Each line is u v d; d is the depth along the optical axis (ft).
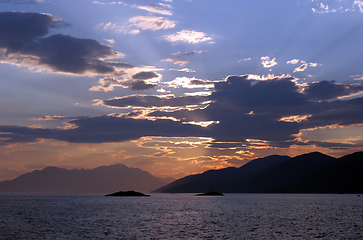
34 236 148.15
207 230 164.55
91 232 159.43
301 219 214.90
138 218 229.45
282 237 142.72
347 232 155.12
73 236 147.74
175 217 236.63
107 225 186.91
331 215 243.40
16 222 204.13
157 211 301.02
